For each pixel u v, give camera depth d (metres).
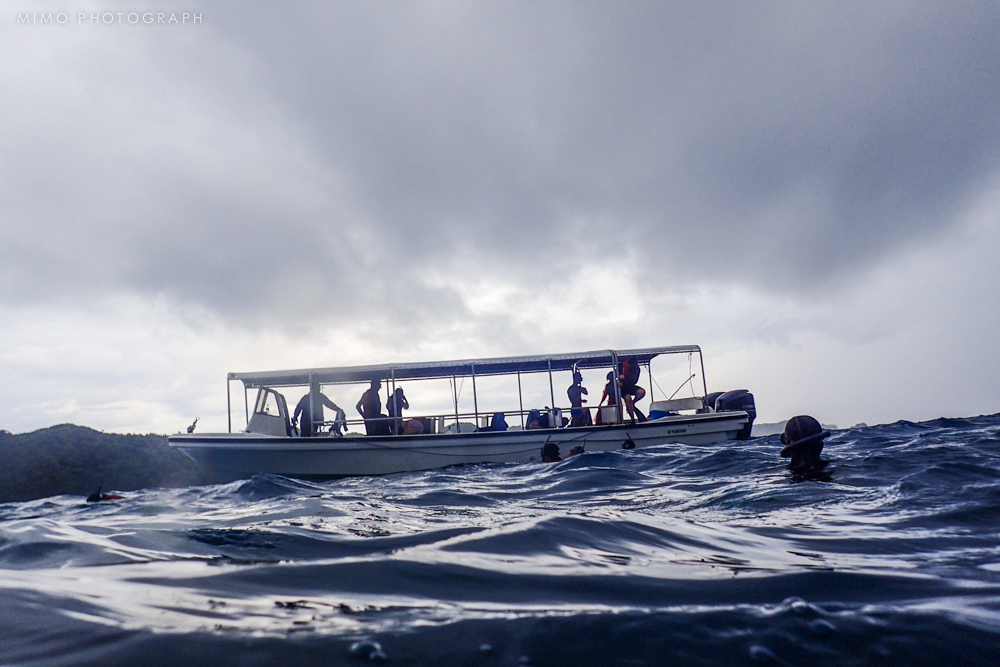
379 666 1.13
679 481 7.12
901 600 1.77
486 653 1.25
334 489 8.62
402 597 1.71
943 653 1.34
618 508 4.91
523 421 15.65
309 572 1.95
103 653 1.06
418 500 6.16
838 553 2.63
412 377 15.73
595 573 2.12
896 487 4.69
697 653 1.32
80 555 2.79
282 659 1.11
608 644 1.34
